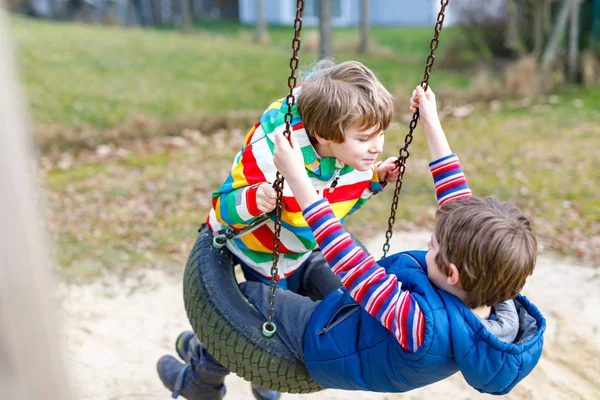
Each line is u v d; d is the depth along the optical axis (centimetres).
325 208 164
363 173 201
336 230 162
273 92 1146
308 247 200
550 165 748
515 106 1057
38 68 1109
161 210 622
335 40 1616
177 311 449
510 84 1107
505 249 150
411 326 154
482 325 156
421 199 657
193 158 790
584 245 534
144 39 1480
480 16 1301
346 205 204
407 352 158
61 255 520
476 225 152
